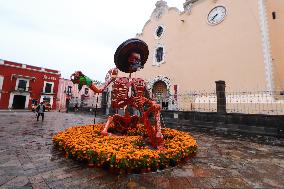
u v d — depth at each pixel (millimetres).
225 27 14070
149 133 4953
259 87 11469
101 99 22359
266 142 7445
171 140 5441
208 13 15469
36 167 3840
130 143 4785
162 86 18359
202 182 3375
